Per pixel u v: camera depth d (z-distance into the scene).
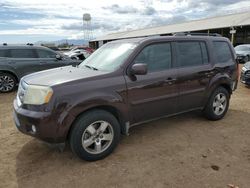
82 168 3.53
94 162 3.68
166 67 4.37
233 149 4.04
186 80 4.57
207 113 5.20
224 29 31.59
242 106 6.48
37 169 3.52
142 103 4.06
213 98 5.12
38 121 3.29
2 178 3.32
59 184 3.18
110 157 3.81
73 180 3.25
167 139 4.42
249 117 5.58
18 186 3.15
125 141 4.35
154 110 4.27
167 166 3.54
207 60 5.00
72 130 3.47
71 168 3.53
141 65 3.73
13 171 3.47
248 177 3.26
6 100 7.62
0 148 4.16
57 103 3.30
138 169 3.47
